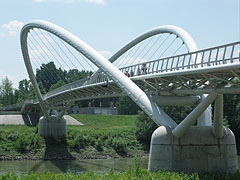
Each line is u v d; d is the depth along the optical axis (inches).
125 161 1824.6
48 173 873.5
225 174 842.2
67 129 2469.2
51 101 2228.1
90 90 1534.2
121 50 1801.2
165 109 2282.2
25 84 6008.9
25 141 1968.5
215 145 885.8
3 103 4835.1
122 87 1028.5
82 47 1247.5
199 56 1024.9
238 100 2242.9
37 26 1574.8
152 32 1628.9
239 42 662.5
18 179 805.2
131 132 2481.5
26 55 1822.1
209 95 813.2
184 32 1424.7
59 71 5152.6
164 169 847.1
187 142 873.5
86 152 2034.9
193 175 799.1
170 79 934.4
